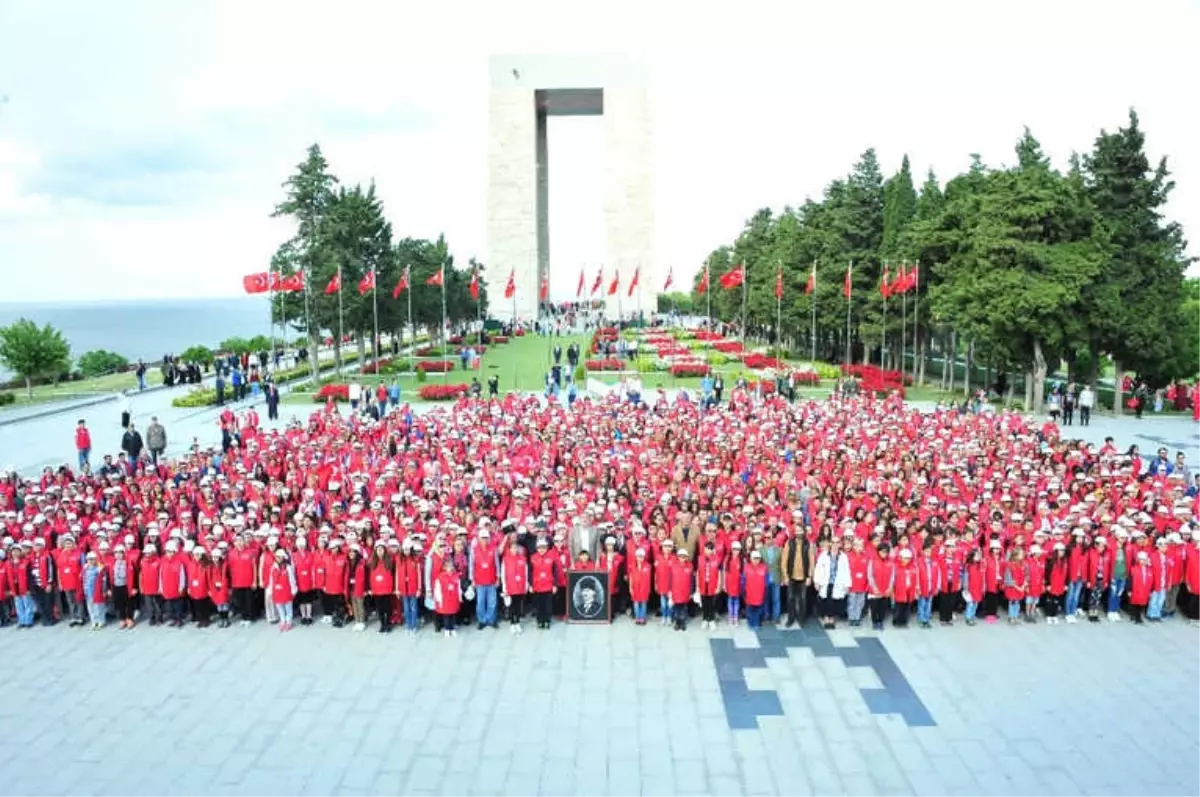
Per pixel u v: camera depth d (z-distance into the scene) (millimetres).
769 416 41375
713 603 22484
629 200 140250
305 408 59188
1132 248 54812
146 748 17016
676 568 22031
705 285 74688
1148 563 22219
